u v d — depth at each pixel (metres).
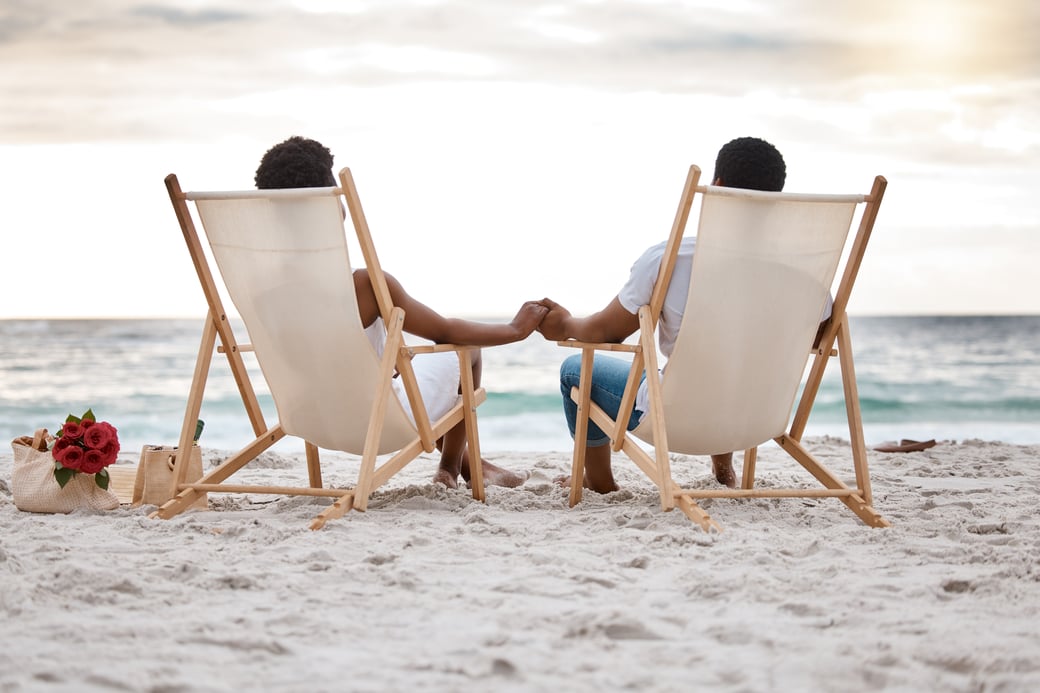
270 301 3.46
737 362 3.49
